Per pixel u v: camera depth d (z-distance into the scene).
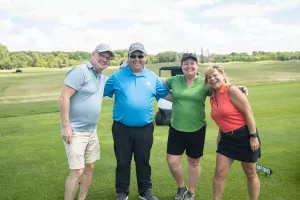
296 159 5.38
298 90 18.06
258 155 3.32
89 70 3.49
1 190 4.38
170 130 3.88
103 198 4.07
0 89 29.95
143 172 3.89
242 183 4.35
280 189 4.11
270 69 47.75
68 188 3.49
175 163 3.87
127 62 3.87
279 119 9.22
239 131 3.24
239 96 3.17
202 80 3.71
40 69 85.56
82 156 3.51
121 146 3.82
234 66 59.38
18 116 12.44
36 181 4.73
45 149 6.68
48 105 16.92
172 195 4.12
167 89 3.99
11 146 7.05
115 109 3.83
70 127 3.45
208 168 5.07
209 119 9.80
